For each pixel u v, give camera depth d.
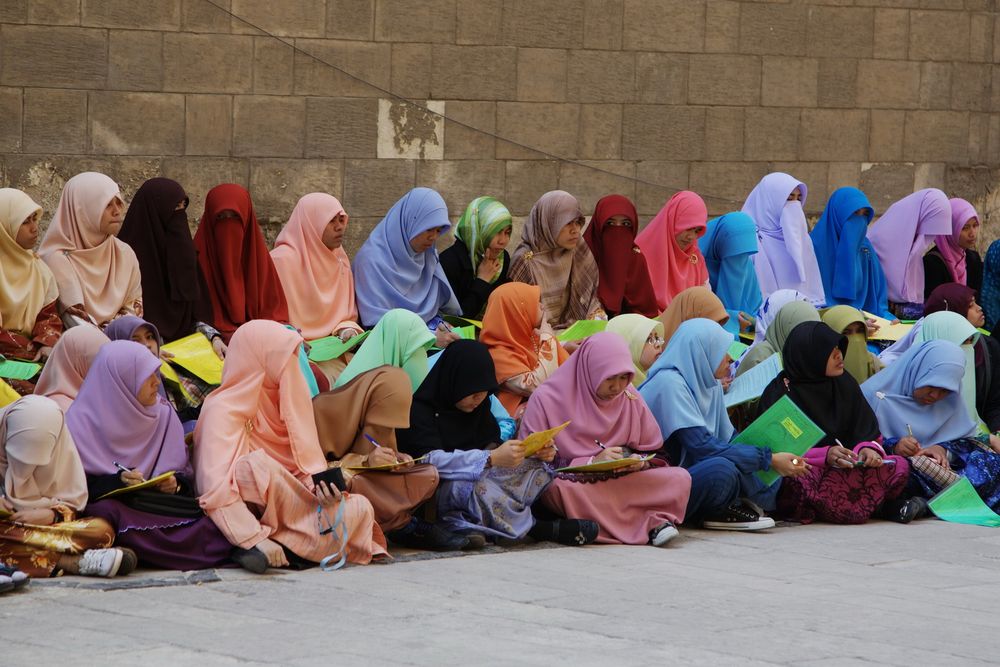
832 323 19.28
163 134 23.61
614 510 15.48
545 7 26.06
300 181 24.61
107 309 17.45
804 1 28.06
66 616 11.21
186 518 13.40
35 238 16.67
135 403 13.59
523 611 11.77
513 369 17.50
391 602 12.03
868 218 24.42
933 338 19.25
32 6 22.66
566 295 20.89
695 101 27.45
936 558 14.97
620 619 11.55
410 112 25.28
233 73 23.97
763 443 16.48
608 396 15.87
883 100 29.00
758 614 11.92
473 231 20.67
